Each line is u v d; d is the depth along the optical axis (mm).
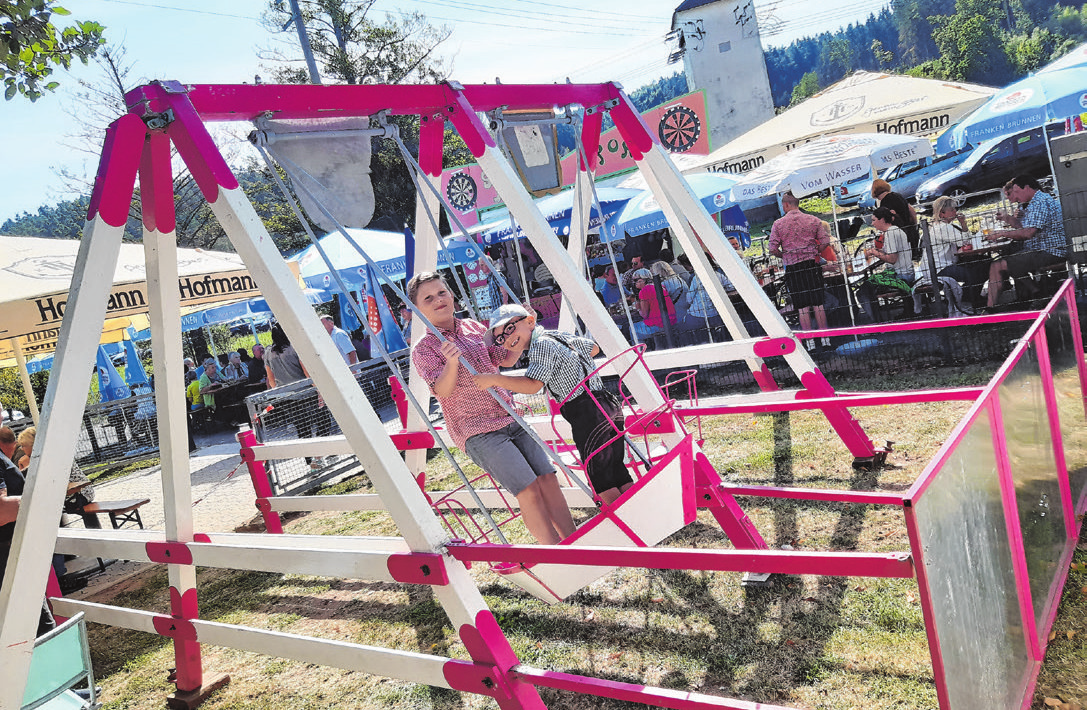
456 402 3809
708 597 4098
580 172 5094
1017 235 7492
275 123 3488
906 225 8539
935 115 10477
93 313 3301
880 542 4184
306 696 4062
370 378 11148
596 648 3846
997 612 2514
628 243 13789
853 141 9648
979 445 2498
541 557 2551
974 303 7703
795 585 3994
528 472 3746
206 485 10297
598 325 3828
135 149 3285
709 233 5082
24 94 6328
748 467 5859
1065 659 2984
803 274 8594
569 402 3645
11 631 3197
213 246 35562
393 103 3805
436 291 3820
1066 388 4105
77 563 7520
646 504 3330
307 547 3490
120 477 13219
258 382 15469
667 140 16938
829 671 3199
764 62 35812
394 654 3121
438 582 2824
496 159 3930
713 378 8820
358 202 3736
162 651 5156
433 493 6219
